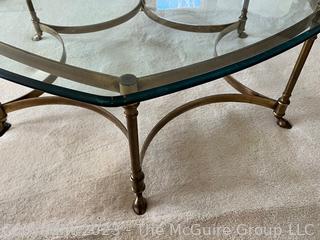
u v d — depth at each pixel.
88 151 1.05
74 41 0.81
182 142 1.08
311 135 1.10
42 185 0.96
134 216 0.88
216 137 1.10
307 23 0.79
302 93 1.25
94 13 0.93
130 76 0.65
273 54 0.73
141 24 0.89
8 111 1.07
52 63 0.71
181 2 0.98
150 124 1.14
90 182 0.96
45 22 0.90
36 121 1.14
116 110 1.19
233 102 1.20
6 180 0.97
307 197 0.92
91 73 0.67
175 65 0.69
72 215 0.89
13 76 0.69
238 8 0.94
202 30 0.84
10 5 0.98
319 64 1.39
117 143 1.08
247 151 1.05
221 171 0.99
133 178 0.84
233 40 0.78
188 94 1.25
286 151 1.05
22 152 1.04
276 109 1.11
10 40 0.82
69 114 1.17
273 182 0.96
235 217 0.88
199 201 0.92
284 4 0.91
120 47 0.78
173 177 0.98
